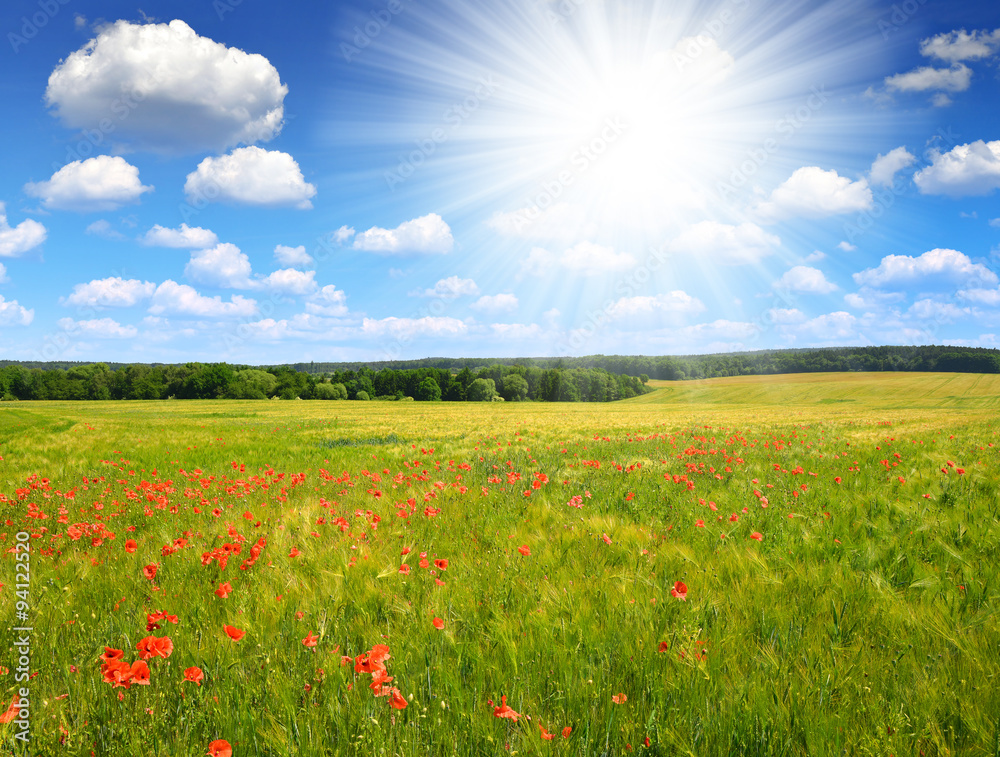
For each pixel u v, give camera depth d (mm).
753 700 2201
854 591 3301
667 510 6004
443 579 3588
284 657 2592
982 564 3758
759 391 89938
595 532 4695
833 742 1994
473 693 2324
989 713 2096
